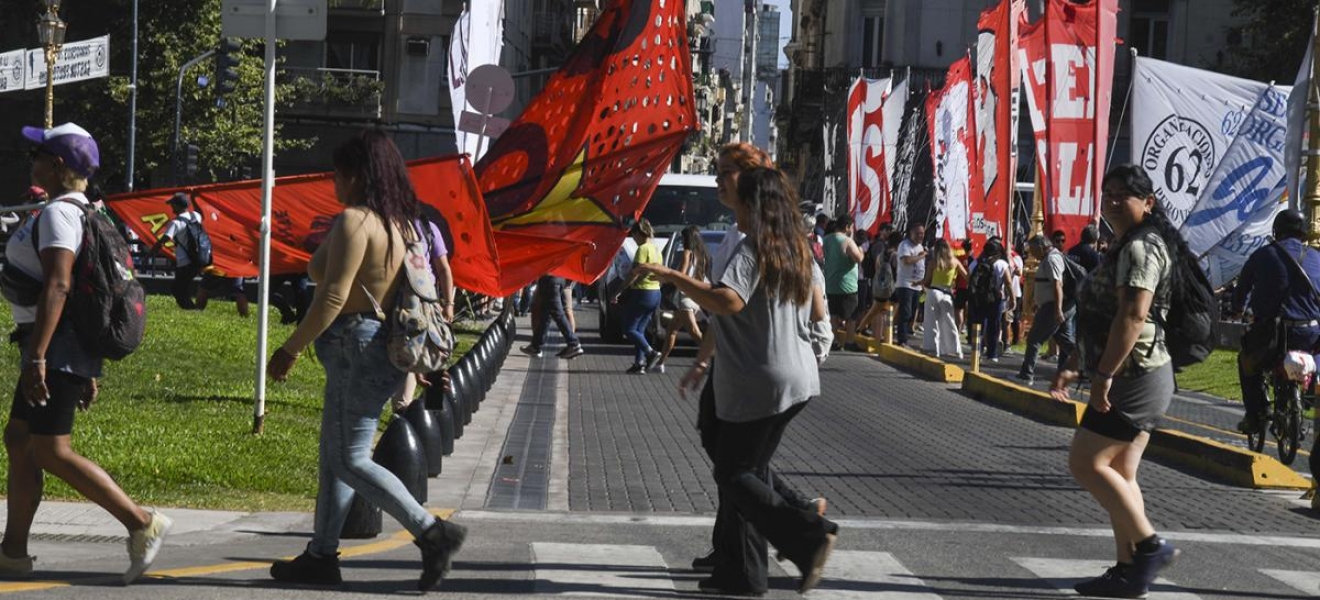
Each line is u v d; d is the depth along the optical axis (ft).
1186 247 24.25
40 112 176.86
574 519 31.76
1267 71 154.71
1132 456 24.40
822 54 236.22
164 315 70.59
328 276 21.02
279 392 50.11
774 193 22.39
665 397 60.75
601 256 55.88
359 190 21.50
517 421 50.96
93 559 24.59
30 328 21.85
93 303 21.35
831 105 188.03
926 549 28.89
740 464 22.49
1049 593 24.73
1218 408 66.33
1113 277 23.91
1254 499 37.86
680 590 23.84
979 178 95.96
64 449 21.63
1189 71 79.00
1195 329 24.11
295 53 186.60
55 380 21.40
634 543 28.81
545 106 55.42
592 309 140.56
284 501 32.55
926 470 41.57
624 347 90.12
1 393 44.75
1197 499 37.60
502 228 55.52
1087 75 85.92
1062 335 72.13
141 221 65.36
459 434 45.01
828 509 34.22
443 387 25.30
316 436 41.24
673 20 54.80
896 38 186.70
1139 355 23.91
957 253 96.22
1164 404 24.20
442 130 189.47
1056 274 70.69
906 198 119.85
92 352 21.50
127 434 38.37
